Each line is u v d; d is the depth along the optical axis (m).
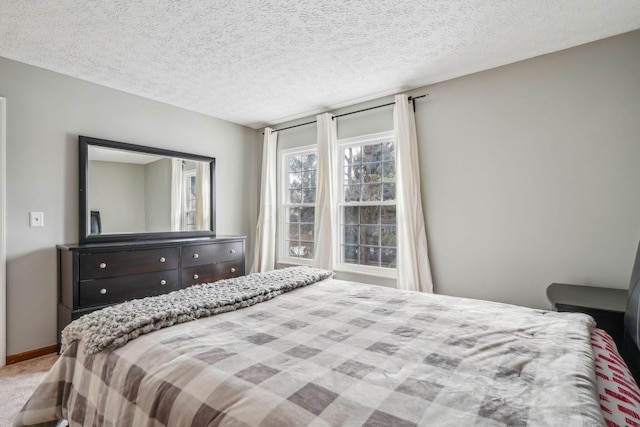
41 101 2.49
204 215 3.63
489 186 2.54
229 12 1.83
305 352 1.03
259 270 4.04
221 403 0.77
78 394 1.10
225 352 1.01
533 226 2.35
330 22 1.93
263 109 3.53
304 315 1.43
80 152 2.66
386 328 1.26
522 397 0.76
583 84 2.18
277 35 2.07
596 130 2.13
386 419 0.68
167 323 1.23
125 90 2.96
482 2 1.75
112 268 2.53
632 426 0.72
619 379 0.92
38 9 1.78
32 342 2.42
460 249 2.68
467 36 2.09
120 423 0.89
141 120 3.11
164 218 3.25
